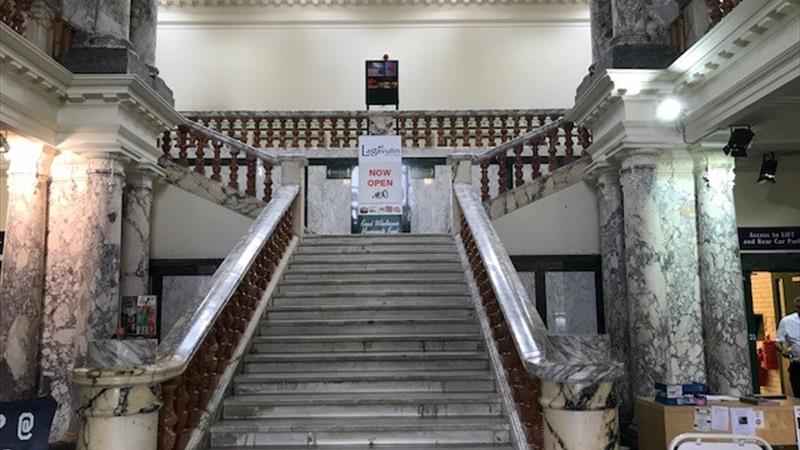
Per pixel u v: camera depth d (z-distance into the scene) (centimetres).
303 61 1477
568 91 1467
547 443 396
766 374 961
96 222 737
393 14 1486
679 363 704
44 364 734
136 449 375
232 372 553
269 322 657
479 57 1481
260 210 916
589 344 407
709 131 664
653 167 712
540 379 413
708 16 655
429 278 768
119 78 723
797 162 834
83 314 726
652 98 706
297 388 558
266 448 477
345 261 810
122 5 765
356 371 588
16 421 334
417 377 560
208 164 1147
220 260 906
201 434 468
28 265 728
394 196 945
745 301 849
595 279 864
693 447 394
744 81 583
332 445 483
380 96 1101
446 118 1217
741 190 844
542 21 1485
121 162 770
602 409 387
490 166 1129
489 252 632
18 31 672
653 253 702
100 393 370
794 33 516
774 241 838
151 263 904
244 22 1477
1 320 721
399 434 486
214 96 1455
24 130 673
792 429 480
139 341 402
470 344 623
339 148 1170
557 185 880
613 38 727
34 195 736
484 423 495
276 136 1225
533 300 859
